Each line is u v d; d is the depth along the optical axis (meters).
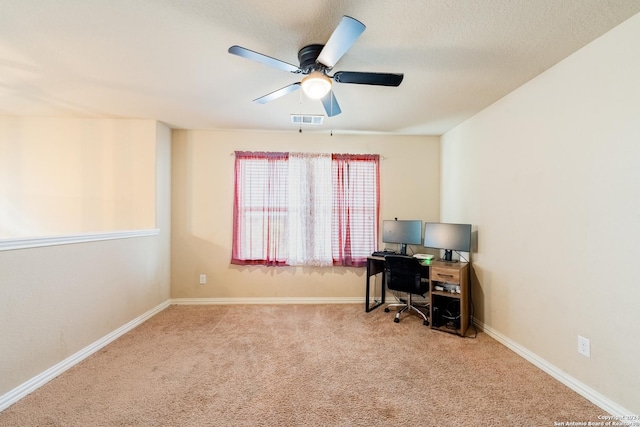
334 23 1.60
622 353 1.60
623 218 1.60
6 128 3.14
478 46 1.82
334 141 3.80
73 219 3.22
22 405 1.71
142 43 1.80
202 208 3.70
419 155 3.82
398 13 1.51
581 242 1.84
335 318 3.21
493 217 2.73
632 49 1.55
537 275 2.20
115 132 3.25
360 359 2.30
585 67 1.81
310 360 2.28
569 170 1.93
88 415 1.63
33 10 1.49
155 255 3.31
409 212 3.82
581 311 1.84
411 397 1.82
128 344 2.54
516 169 2.42
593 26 1.62
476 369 2.15
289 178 3.72
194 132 3.69
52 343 2.02
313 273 3.77
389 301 3.80
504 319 2.57
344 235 3.75
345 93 2.51
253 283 3.72
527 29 1.64
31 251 1.89
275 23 1.60
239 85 2.40
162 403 1.74
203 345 2.52
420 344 2.57
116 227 3.25
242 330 2.86
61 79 2.28
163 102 2.76
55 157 3.19
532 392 1.87
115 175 3.25
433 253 3.73
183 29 1.66
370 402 1.77
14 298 1.78
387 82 1.87
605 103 1.69
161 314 3.31
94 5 1.46
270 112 3.03
